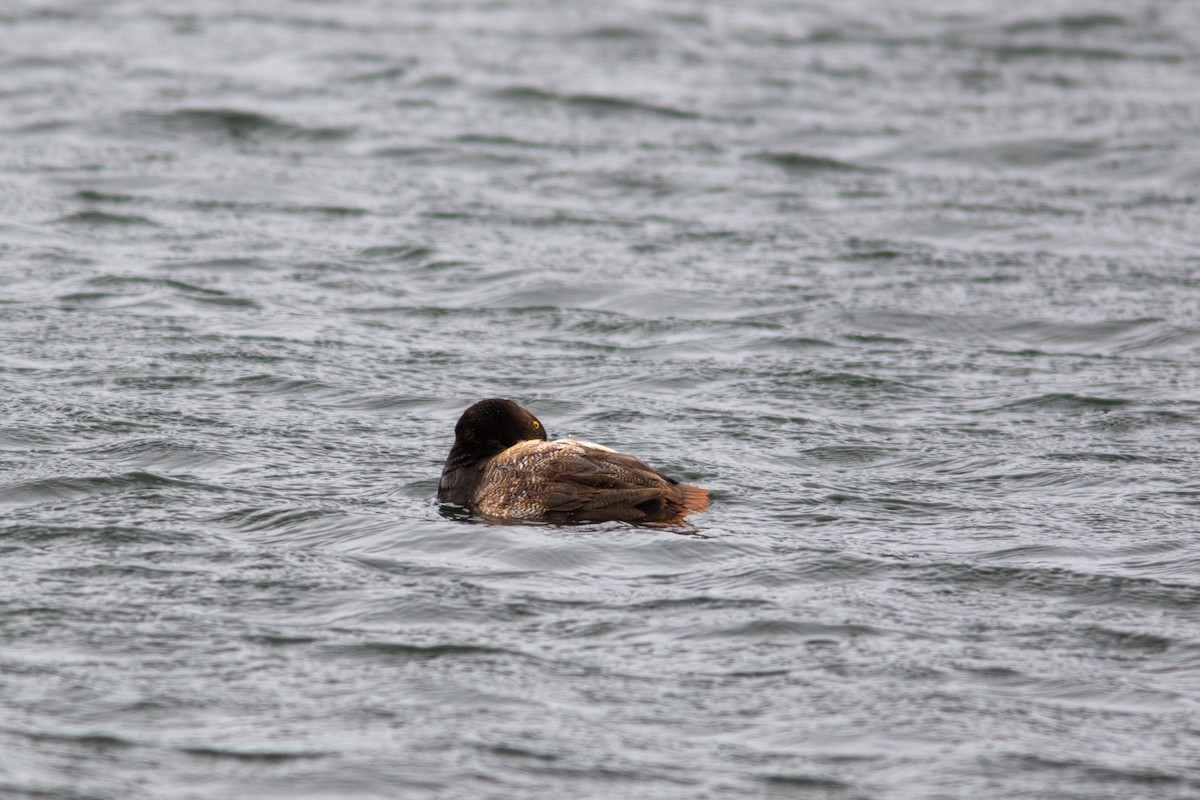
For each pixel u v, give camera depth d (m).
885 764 8.15
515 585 10.48
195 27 41.41
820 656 9.41
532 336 18.34
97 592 10.15
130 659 9.16
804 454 13.97
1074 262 22.14
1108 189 26.89
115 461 13.09
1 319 17.91
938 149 29.78
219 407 14.94
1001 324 19.09
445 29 42.50
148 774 7.90
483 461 12.31
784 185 26.97
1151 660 9.42
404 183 26.62
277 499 12.21
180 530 11.39
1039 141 30.30
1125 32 43.88
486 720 8.54
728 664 9.30
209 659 9.20
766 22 44.72
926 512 12.28
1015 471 13.45
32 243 21.91
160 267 20.94
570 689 8.93
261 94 33.31
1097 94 35.41
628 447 14.10
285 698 8.74
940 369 17.16
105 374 15.88
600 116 32.44
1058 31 43.81
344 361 16.86
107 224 23.27
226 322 18.31
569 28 43.00
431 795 7.79
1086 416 15.30
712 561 10.99
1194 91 35.94
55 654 9.19
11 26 40.25
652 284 20.67
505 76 36.09
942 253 22.66
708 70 37.66
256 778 7.91
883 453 14.03
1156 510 12.34
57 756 8.02
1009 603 10.30
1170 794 7.88
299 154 28.52
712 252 22.59
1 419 14.11
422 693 8.84
